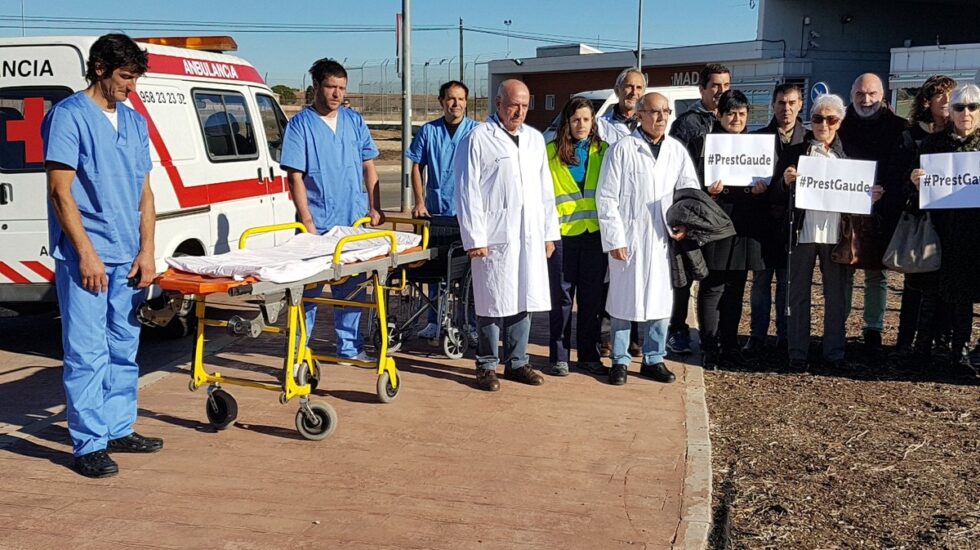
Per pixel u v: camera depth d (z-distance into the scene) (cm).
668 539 408
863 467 499
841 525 431
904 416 580
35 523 417
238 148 840
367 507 436
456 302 714
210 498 445
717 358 688
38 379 674
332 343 757
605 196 613
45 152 444
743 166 634
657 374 643
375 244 585
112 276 477
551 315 650
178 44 841
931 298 665
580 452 509
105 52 446
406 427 546
